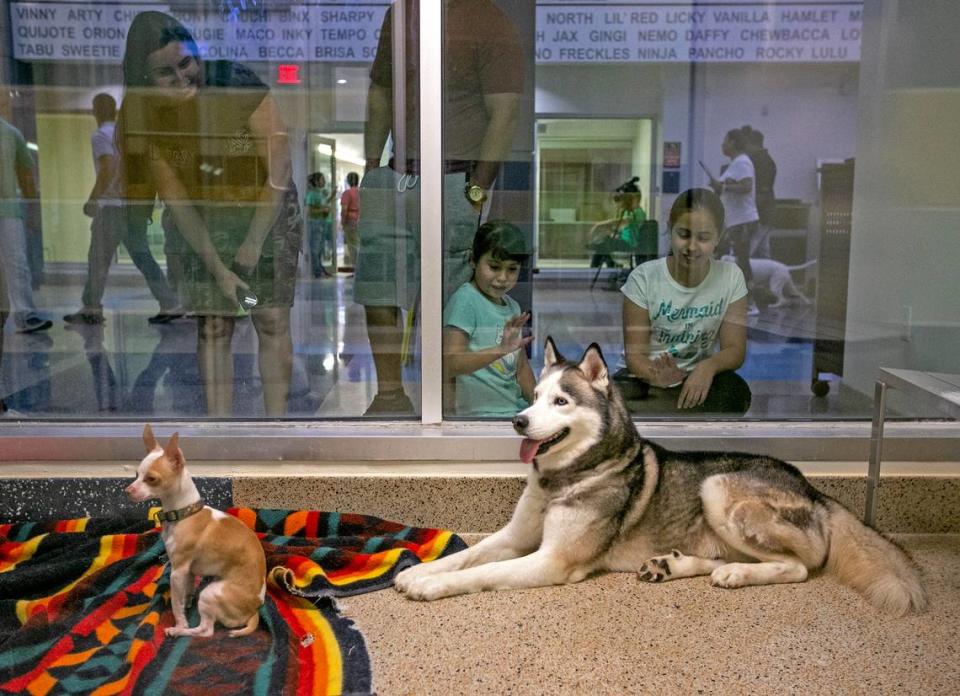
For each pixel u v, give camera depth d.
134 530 3.31
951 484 3.52
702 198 4.06
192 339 4.02
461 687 2.38
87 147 3.99
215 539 2.64
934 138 4.12
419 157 3.76
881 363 4.22
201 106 3.91
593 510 3.05
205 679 2.39
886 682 2.42
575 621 2.78
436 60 3.71
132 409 4.08
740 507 3.07
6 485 3.44
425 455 3.65
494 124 3.84
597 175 4.01
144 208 3.99
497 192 3.91
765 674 2.46
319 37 3.81
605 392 3.11
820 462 3.72
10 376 4.07
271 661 2.48
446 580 2.95
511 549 3.25
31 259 4.03
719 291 4.11
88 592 2.90
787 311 4.19
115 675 2.42
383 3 3.75
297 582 2.97
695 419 4.07
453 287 3.87
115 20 3.88
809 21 4.00
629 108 4.00
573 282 4.00
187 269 4.01
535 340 4.03
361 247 3.88
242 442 3.63
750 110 4.08
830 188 4.13
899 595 2.81
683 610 2.85
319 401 4.00
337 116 3.88
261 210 3.96
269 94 3.90
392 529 3.42
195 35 3.87
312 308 3.98
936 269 4.18
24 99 3.94
